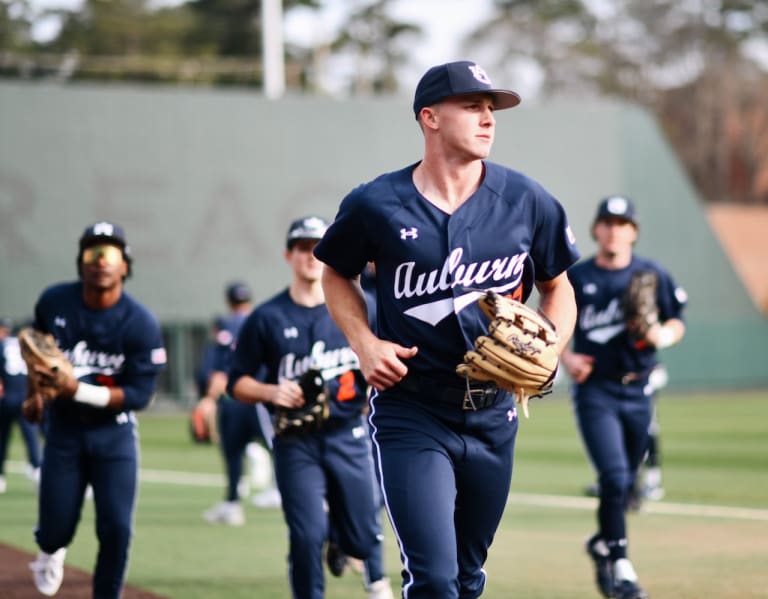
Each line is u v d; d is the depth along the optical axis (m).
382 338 16.22
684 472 49.94
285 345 22.59
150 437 73.62
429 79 15.48
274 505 40.50
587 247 124.25
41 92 104.25
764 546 30.92
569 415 88.94
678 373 126.38
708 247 129.50
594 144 125.38
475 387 15.73
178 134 108.88
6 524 37.00
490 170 15.95
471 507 16.33
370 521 22.33
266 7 114.12
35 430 48.19
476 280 15.70
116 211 106.38
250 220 111.12
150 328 21.98
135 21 191.50
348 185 115.06
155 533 34.59
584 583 26.47
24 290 102.81
